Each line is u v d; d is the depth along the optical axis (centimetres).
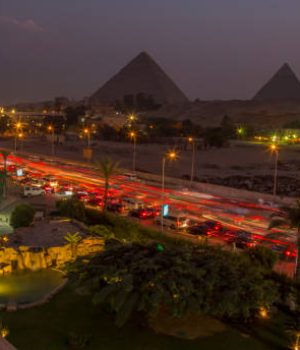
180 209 6381
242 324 2817
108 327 2720
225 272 2750
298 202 3641
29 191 7225
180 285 2569
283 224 3619
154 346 2533
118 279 2664
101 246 4003
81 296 3144
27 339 2567
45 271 3762
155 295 2506
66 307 2984
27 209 4978
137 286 2628
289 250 4325
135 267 2683
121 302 2553
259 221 5888
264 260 3575
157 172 11700
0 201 6869
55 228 4659
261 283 2795
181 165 13338
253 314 2858
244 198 7600
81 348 2489
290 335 2697
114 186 8375
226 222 5831
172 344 2558
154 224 5694
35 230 4600
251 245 4597
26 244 4103
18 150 15862
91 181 8981
